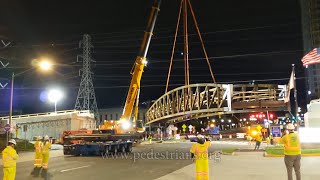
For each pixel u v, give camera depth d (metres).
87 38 99.94
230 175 16.61
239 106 56.22
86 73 97.75
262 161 23.80
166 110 76.94
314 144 33.78
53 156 33.56
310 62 37.28
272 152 29.70
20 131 70.56
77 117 68.38
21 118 71.31
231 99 57.22
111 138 36.56
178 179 15.86
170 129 94.25
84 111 74.38
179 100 69.94
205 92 63.41
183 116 77.25
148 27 44.22
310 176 15.59
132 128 44.12
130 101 43.34
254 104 54.34
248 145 50.47
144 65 44.50
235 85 57.75
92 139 36.41
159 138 91.06
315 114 38.81
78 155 34.28
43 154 18.58
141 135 48.41
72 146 34.28
